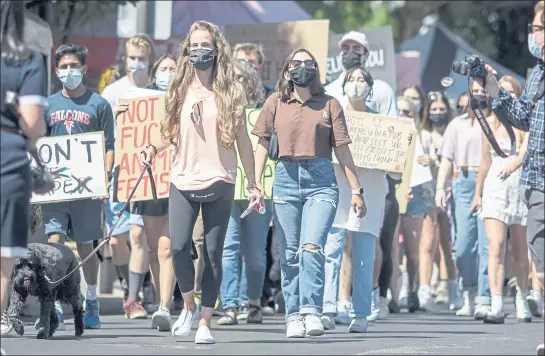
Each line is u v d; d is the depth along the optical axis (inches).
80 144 1232.8
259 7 2322.8
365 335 1180.5
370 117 1249.4
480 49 4274.1
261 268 1355.8
